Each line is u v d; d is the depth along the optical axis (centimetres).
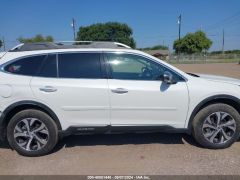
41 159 498
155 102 509
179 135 601
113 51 521
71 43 548
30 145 507
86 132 516
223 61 5831
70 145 559
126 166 466
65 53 517
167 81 499
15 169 461
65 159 496
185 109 516
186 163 471
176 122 520
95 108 505
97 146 551
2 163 484
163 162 477
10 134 502
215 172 440
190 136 595
